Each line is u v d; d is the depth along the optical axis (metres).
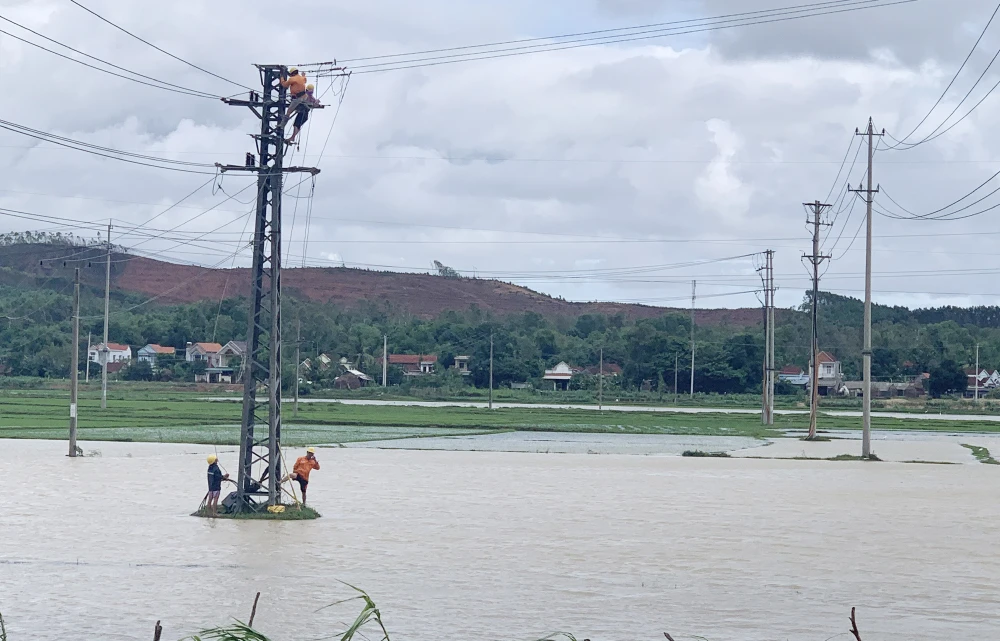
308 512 41.78
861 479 61.00
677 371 194.88
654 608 27.53
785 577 31.58
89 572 30.81
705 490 54.00
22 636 24.09
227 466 61.19
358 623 14.91
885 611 27.55
